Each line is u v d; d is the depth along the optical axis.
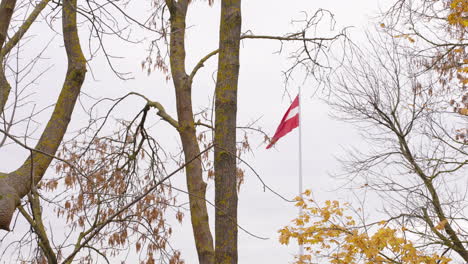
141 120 10.11
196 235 8.52
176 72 9.44
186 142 9.05
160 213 9.34
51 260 6.84
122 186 9.75
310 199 10.10
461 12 9.63
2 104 4.72
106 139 10.24
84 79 5.98
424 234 10.31
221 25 7.59
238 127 10.74
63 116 5.73
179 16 9.66
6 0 4.32
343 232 9.78
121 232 8.64
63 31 6.04
